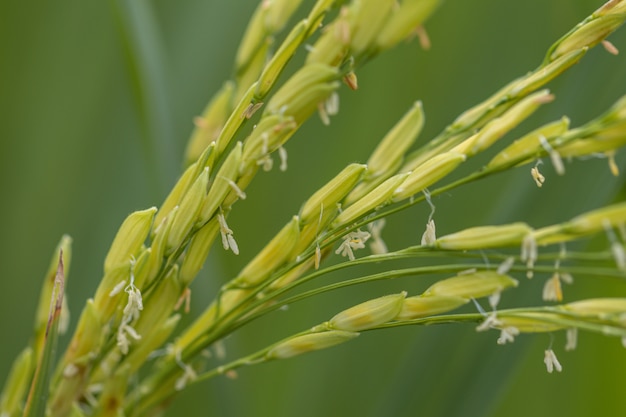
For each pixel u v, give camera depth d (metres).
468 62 0.30
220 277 0.26
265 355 0.21
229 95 0.24
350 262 0.20
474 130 0.21
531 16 0.30
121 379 0.22
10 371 0.28
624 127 0.18
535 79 0.20
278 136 0.21
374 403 0.29
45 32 0.30
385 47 0.22
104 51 0.31
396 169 0.21
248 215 0.29
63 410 0.22
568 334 0.19
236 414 0.26
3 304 0.29
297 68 0.30
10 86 0.30
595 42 0.20
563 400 0.29
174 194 0.21
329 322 0.20
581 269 0.18
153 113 0.26
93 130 0.30
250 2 0.31
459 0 0.30
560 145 0.19
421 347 0.25
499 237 0.19
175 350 0.22
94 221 0.29
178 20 0.31
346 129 0.30
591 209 0.25
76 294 0.29
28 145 0.30
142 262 0.21
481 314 0.19
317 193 0.20
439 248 0.19
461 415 0.25
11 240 0.29
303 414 0.29
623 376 0.29
